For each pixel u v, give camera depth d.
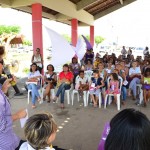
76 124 4.30
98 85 5.56
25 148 1.41
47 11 11.89
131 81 6.22
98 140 3.59
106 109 5.33
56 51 6.11
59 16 12.98
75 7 12.78
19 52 20.39
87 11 15.81
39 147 1.36
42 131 1.34
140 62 8.12
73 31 13.09
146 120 0.83
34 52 8.09
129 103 5.86
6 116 1.81
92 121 4.47
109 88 5.46
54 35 6.14
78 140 3.59
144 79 5.58
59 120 4.54
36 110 5.27
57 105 5.68
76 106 5.60
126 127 0.81
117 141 0.82
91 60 8.97
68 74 5.77
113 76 5.43
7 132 1.81
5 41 18.17
